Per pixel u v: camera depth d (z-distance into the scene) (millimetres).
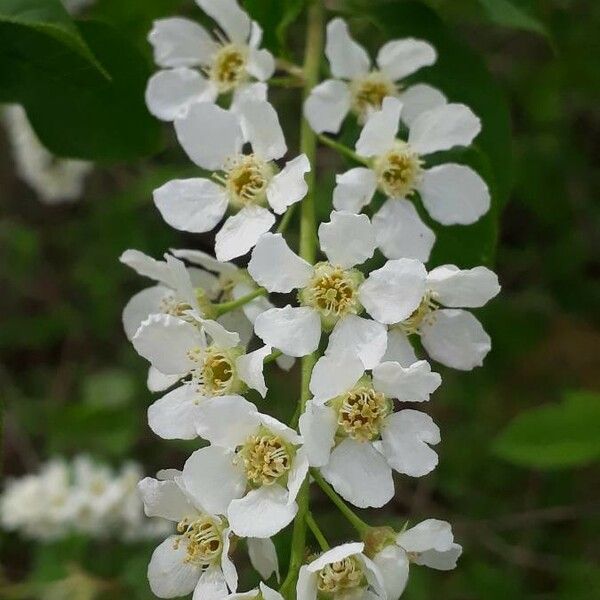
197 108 99
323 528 199
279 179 96
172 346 90
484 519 217
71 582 199
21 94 116
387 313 87
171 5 147
